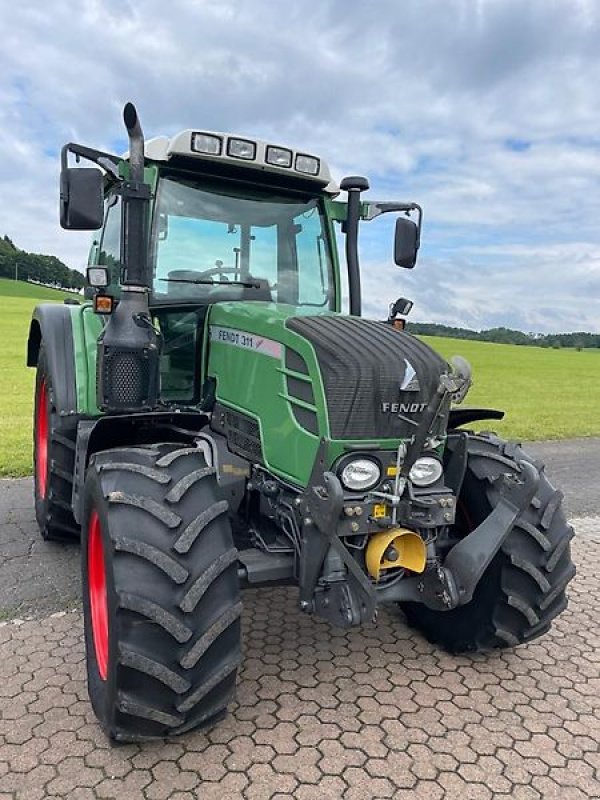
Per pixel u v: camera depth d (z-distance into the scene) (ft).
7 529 16.98
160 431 11.02
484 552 9.78
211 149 11.79
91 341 13.87
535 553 10.46
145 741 8.43
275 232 13.23
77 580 13.96
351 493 9.19
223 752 8.70
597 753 9.02
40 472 16.81
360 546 9.41
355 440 9.16
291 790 8.07
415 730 9.33
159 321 12.12
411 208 14.05
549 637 12.34
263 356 10.38
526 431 37.70
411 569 9.64
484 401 52.60
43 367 15.85
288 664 11.00
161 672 7.81
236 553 8.53
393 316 13.52
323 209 13.76
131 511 8.33
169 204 12.31
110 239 14.85
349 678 10.62
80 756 8.54
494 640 10.80
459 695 10.25
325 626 12.39
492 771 8.57
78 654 11.05
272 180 12.94
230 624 8.21
